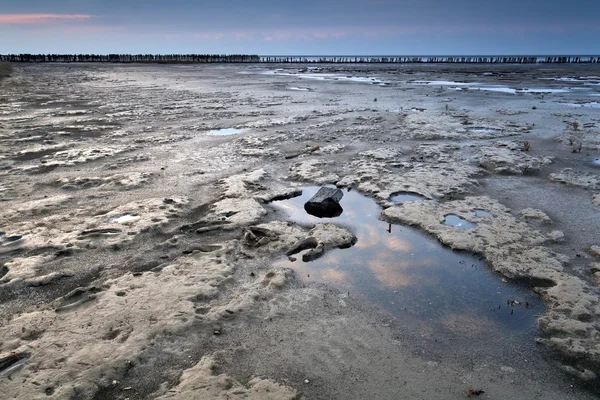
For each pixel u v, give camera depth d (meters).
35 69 71.50
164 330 5.65
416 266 7.61
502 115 23.55
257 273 7.29
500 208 9.93
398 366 5.13
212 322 5.89
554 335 5.69
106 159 14.53
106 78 51.91
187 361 5.21
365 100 30.72
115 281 6.82
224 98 31.77
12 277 6.93
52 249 7.93
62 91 36.06
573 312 6.07
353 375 4.98
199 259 7.60
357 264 7.69
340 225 9.36
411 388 4.79
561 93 34.78
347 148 16.31
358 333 5.74
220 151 15.74
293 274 7.28
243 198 10.70
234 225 9.10
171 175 12.77
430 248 8.28
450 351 5.41
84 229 8.74
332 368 5.09
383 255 8.02
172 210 9.84
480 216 9.47
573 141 16.91
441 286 6.96
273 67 91.19
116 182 11.91
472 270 7.45
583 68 78.94
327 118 22.95
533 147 16.27
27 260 7.46
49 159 14.33
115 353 5.20
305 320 6.02
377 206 10.52
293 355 5.31
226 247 8.08
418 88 39.72
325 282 7.07
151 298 6.33
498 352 5.41
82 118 22.58
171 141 17.45
